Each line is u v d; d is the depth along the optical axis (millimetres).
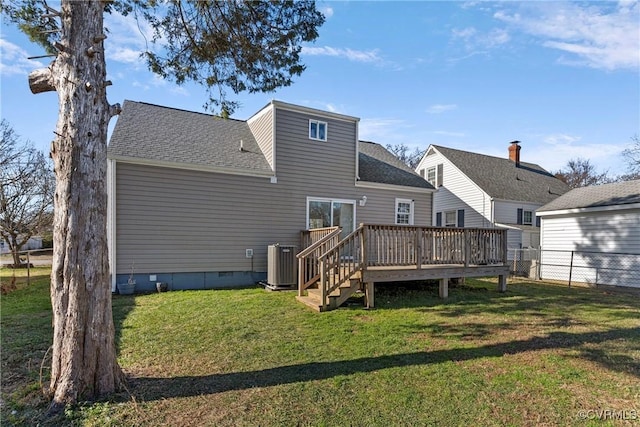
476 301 7918
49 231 19172
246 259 10188
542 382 3623
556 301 8086
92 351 3133
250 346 4621
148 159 8797
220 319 5953
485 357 4309
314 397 3246
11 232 16984
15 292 8961
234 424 2795
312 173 11320
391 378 3664
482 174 19766
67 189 3111
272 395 3273
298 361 4117
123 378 3436
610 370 3951
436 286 9922
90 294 3150
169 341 4785
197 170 9523
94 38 3229
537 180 21438
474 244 8992
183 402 3123
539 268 13289
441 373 3811
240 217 10133
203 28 5953
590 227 12258
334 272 7023
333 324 5727
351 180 12070
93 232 3178
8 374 3682
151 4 5594
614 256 11438
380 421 2869
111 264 8398
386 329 5469
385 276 7465
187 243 9359
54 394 3066
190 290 9023
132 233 8680
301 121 11180
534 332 5398
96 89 3229
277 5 5777
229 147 10984
